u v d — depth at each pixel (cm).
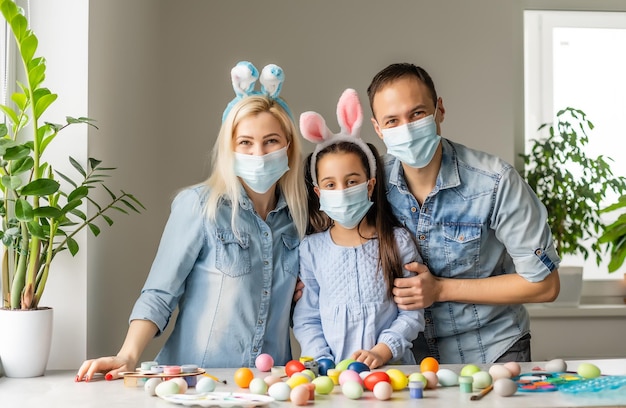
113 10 204
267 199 182
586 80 342
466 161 185
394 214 185
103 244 193
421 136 171
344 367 154
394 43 306
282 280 180
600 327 312
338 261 178
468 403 127
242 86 180
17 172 154
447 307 189
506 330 192
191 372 144
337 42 304
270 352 180
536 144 328
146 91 259
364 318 174
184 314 177
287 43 302
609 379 140
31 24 175
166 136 296
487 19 310
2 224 168
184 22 299
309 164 190
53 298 174
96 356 186
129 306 227
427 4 308
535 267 179
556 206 321
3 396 135
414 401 129
